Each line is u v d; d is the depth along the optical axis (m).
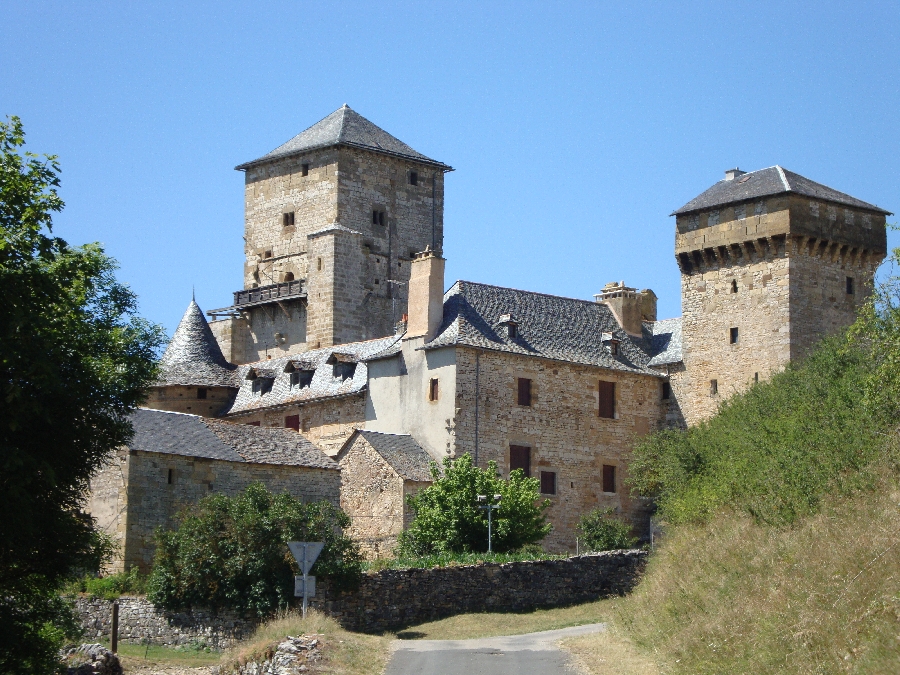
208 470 55.25
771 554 33.12
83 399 29.22
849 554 29.03
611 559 53.34
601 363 70.06
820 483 35.78
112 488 52.88
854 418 37.88
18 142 29.48
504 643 39.97
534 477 65.88
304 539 46.16
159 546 46.97
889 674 24.20
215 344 83.19
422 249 96.88
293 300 93.69
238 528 45.94
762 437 42.41
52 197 29.44
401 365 67.75
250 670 35.41
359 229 94.00
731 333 69.75
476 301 68.94
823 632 26.70
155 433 55.16
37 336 26.73
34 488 27.70
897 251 38.88
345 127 95.56
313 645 36.06
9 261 27.92
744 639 29.19
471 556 51.97
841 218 69.81
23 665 29.41
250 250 97.94
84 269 32.06
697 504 43.41
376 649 37.03
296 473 58.50
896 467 34.28
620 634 36.97
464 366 65.00
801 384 47.28
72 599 44.06
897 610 26.02
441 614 48.59
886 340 37.88
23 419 27.17
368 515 62.47
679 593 35.69
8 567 28.88
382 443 63.72
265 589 45.09
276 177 97.06
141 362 38.72
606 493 69.00
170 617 46.06
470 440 64.56
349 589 46.31
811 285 68.69
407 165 96.94
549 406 67.62
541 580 51.41
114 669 38.31
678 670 29.81
